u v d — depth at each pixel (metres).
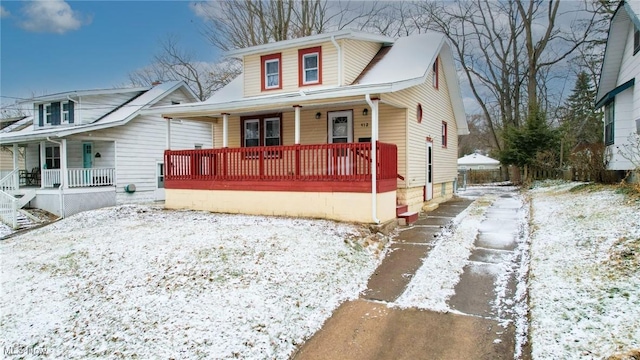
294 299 5.41
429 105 13.38
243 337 4.45
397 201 11.15
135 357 4.14
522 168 23.33
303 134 12.55
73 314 5.25
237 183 11.11
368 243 7.98
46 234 10.49
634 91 10.91
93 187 16.30
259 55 13.15
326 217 9.66
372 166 9.00
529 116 22.52
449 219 10.59
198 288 5.72
